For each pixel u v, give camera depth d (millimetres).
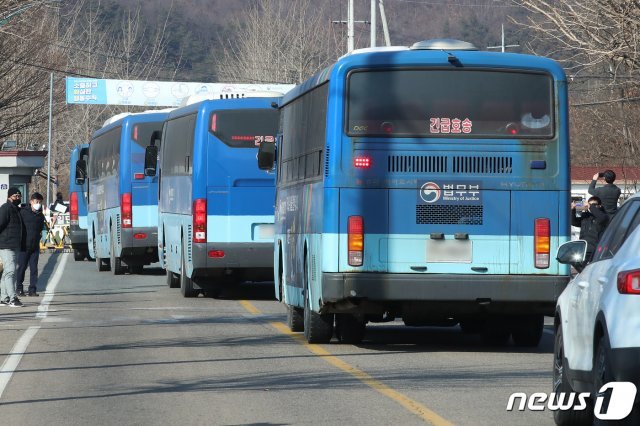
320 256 39344
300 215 44062
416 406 28188
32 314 55031
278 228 50031
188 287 64812
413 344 43125
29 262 67500
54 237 133625
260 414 27125
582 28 56938
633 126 75625
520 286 38625
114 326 49062
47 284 77375
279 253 50031
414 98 39125
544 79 39375
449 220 38781
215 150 61438
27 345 42094
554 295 38719
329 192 38844
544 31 57656
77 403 29109
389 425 25609
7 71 148875
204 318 52844
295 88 46344
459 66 39219
